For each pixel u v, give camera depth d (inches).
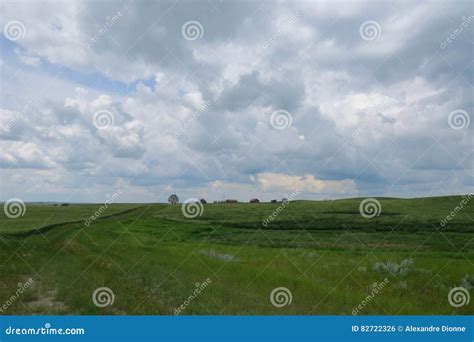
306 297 608.4
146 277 716.0
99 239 1440.7
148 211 2357.3
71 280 687.1
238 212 2180.1
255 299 589.9
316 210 2150.6
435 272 801.6
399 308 574.6
